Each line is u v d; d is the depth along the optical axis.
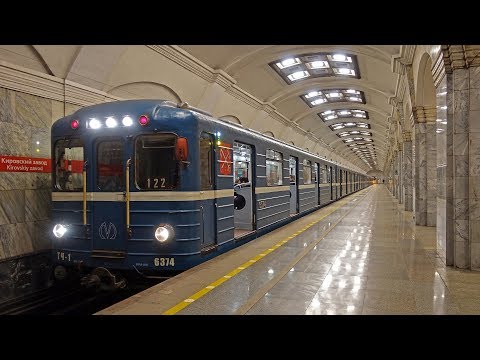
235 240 8.13
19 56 7.17
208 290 5.25
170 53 10.34
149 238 6.06
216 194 7.08
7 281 6.93
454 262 6.56
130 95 10.34
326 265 6.74
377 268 6.53
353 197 29.92
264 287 5.40
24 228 7.29
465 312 4.39
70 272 6.75
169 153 6.15
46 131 7.78
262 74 15.12
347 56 14.37
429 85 11.44
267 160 10.41
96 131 6.42
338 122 29.08
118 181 6.31
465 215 6.44
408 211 17.12
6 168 6.95
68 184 6.73
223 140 7.42
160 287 5.39
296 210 14.02
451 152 6.66
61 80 8.04
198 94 12.76
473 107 6.33
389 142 33.44
